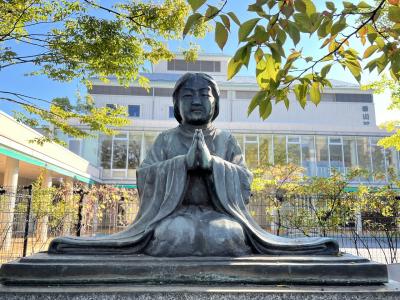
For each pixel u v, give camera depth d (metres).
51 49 8.05
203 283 2.95
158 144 4.27
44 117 9.84
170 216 3.52
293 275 2.99
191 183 3.81
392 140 11.29
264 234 3.65
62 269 2.90
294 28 2.27
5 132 11.35
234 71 2.49
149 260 3.05
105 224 14.11
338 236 12.84
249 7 2.22
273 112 30.38
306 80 2.71
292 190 10.95
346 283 2.98
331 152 24.19
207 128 4.25
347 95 31.25
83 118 10.12
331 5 2.34
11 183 13.09
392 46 2.51
